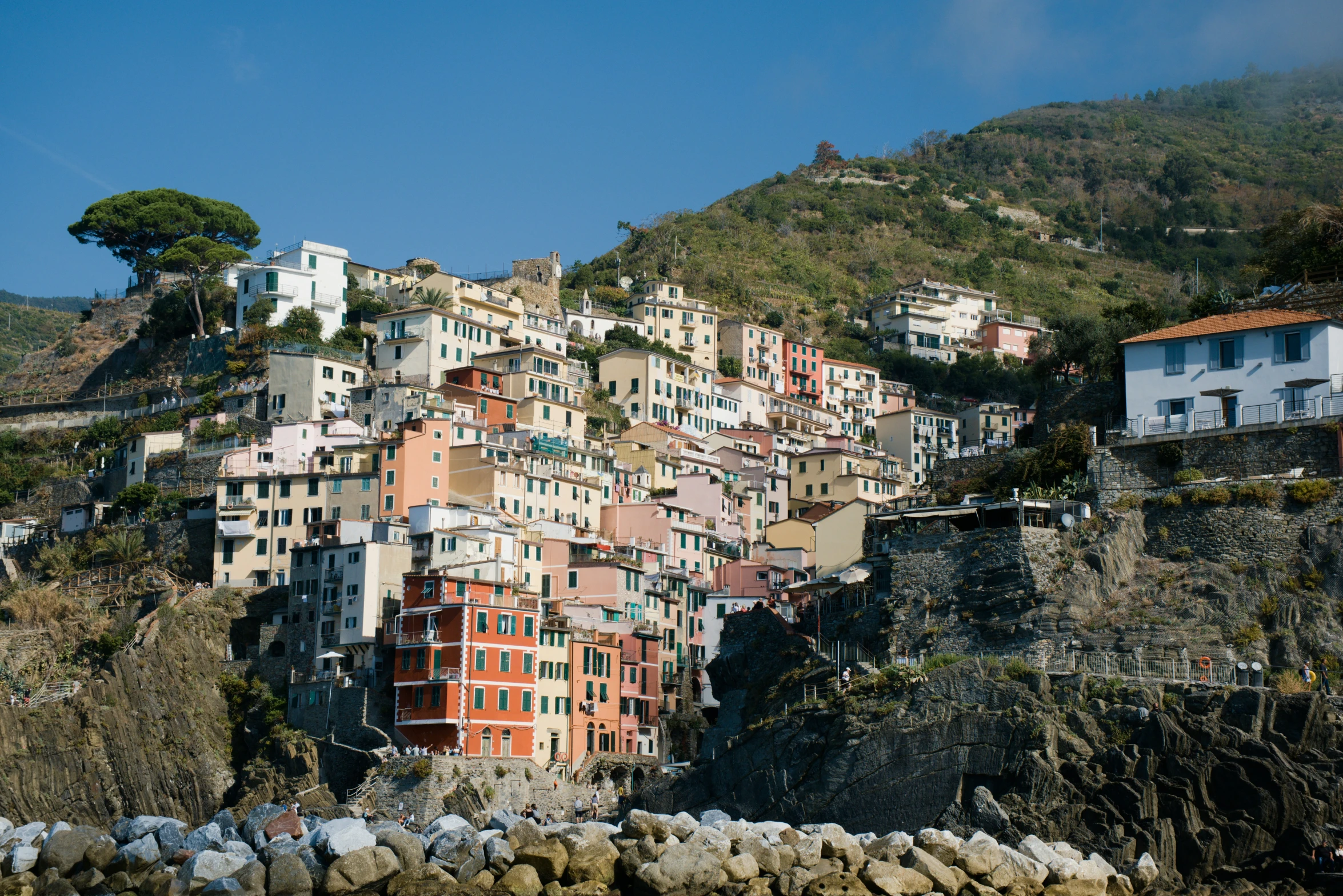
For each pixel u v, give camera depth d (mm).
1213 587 99938
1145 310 146500
